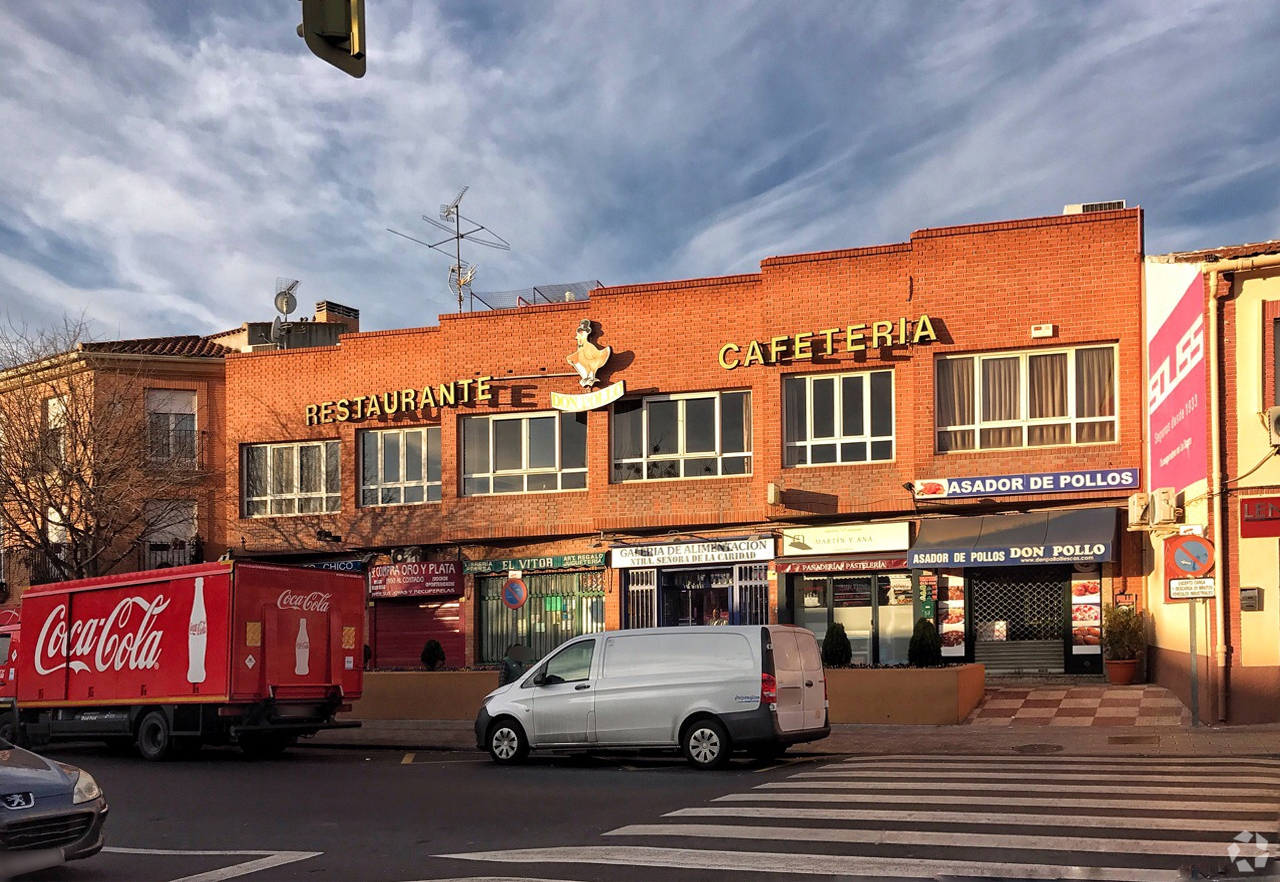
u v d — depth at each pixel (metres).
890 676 19.88
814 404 24.69
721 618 25.67
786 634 15.86
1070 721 18.75
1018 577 23.30
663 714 15.52
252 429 30.64
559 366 27.23
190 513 31.69
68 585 20.23
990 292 23.22
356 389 29.67
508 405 27.58
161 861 9.67
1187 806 10.18
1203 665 18.39
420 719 24.44
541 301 32.31
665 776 14.51
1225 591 18.25
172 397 32.16
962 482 22.92
